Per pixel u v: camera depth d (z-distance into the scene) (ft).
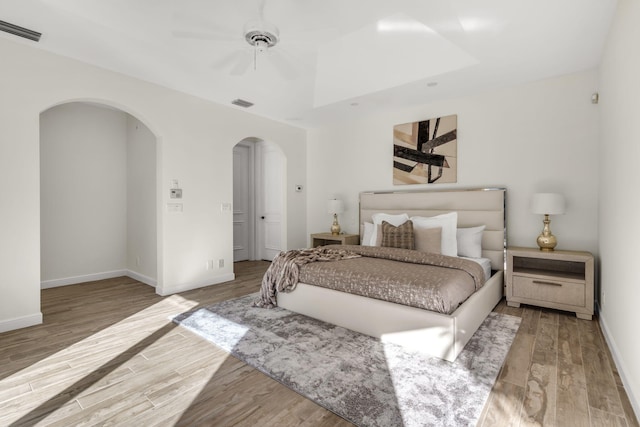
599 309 9.44
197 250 13.33
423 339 7.27
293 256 10.71
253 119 15.55
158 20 7.85
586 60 9.82
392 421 5.00
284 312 10.12
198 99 13.23
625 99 6.27
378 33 8.59
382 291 8.07
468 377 6.25
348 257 10.99
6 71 8.68
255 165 20.31
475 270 9.16
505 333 8.38
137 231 15.24
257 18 7.73
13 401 5.60
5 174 8.67
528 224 11.73
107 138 15.52
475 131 12.80
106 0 7.07
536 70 10.55
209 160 13.69
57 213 14.01
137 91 11.35
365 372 6.47
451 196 13.14
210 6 7.30
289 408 5.40
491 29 8.16
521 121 11.80
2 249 8.66
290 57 9.87
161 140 12.13
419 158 14.20
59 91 9.60
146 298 11.87
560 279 9.83
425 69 10.62
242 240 20.08
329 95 13.01
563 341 7.93
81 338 8.27
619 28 6.77
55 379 6.32
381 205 15.21
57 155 14.02
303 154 18.52
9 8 7.32
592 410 5.27
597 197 10.44
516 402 5.48
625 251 6.25
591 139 10.53
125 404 5.52
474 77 11.12
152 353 7.42
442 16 7.71
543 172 11.41
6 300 8.73
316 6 7.30
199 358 7.18
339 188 17.30
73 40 8.80
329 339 8.04
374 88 12.19
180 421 5.08
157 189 12.40
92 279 14.94
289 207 17.74
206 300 11.57
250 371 6.61
